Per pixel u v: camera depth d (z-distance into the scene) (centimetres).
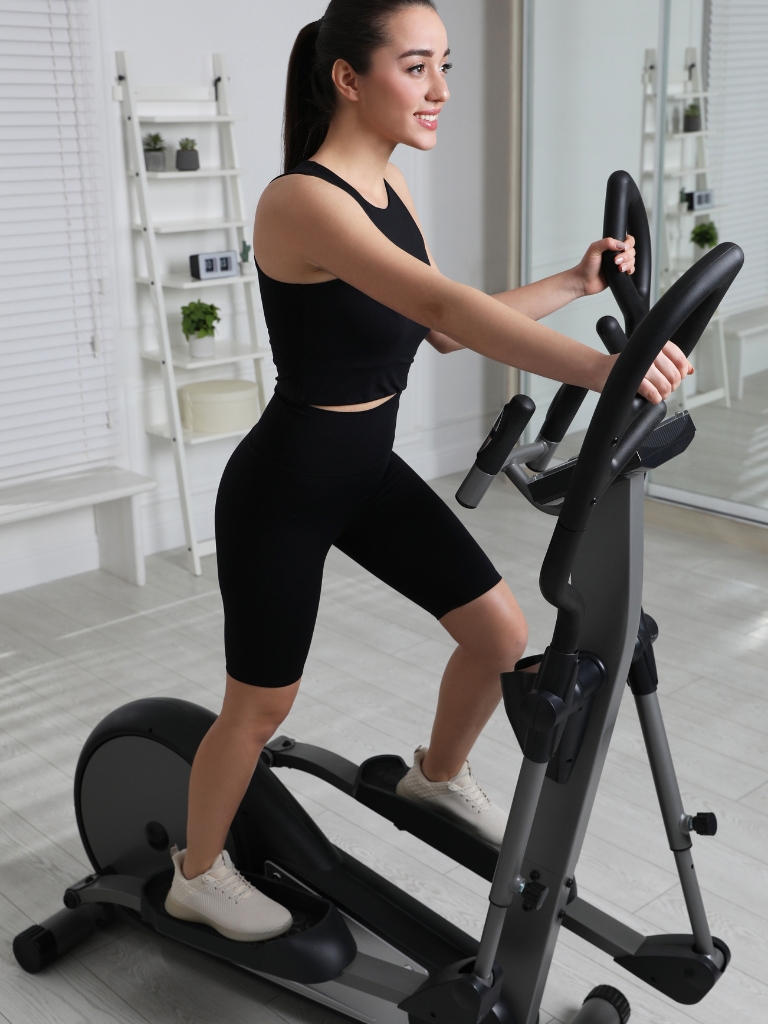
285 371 145
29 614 338
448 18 420
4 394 342
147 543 388
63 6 324
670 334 100
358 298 136
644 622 142
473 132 443
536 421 456
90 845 200
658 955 152
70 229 344
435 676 290
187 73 360
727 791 235
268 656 154
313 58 145
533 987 145
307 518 151
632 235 142
